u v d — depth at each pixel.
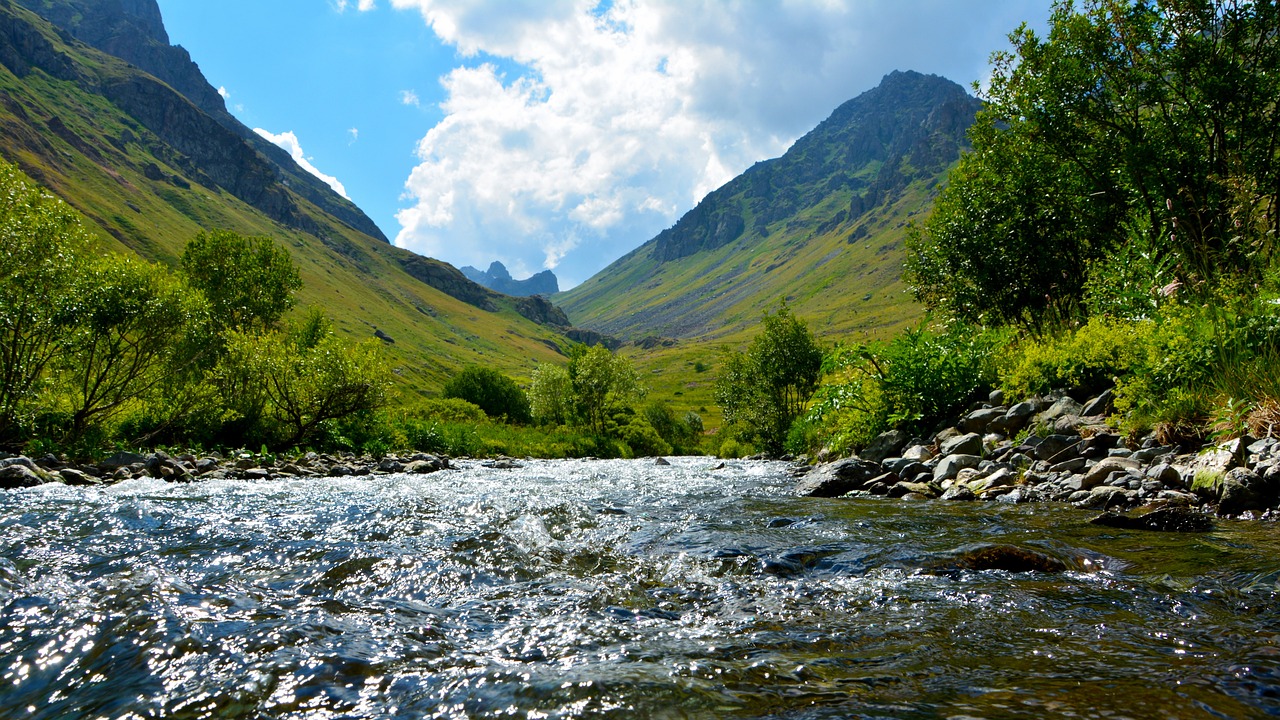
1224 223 13.52
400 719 2.81
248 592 4.89
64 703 3.07
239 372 22.11
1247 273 11.23
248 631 3.92
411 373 164.62
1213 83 13.95
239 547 6.50
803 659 3.41
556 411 67.44
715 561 5.87
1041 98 16.78
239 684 3.19
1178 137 14.96
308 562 5.89
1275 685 2.79
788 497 11.26
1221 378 8.95
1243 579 4.41
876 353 15.67
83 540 6.77
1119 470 8.68
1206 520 6.23
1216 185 13.91
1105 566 5.09
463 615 4.37
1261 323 9.23
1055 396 12.12
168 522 8.02
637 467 23.67
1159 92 14.95
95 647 3.68
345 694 3.07
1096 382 11.85
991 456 11.44
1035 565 5.16
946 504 9.13
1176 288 11.77
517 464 26.14
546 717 2.77
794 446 25.70
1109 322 12.66
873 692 2.93
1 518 7.95
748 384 37.06
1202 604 4.03
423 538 7.04
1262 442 7.51
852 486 11.95
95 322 17.12
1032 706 2.68
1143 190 15.16
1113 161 16.03
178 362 19.53
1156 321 11.20
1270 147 13.88
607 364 58.78
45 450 16.19
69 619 4.12
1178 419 9.10
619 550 6.50
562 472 20.42
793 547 6.27
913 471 11.66
